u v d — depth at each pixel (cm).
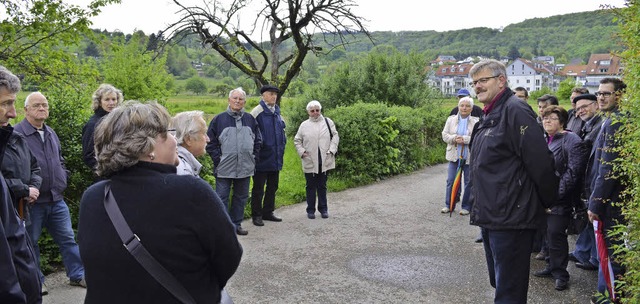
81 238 193
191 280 190
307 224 733
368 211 816
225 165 645
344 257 586
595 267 535
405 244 639
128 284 184
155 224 186
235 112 651
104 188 197
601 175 396
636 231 311
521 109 362
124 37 1797
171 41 1188
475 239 659
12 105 290
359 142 1032
